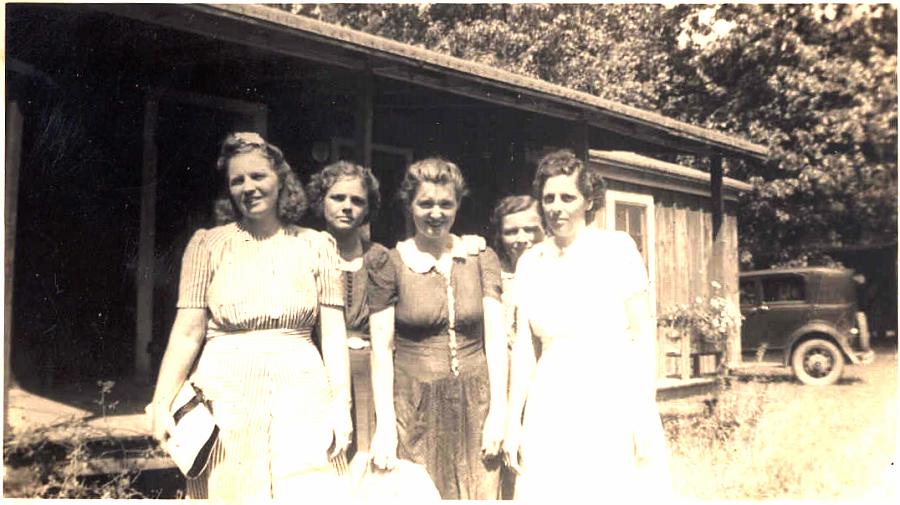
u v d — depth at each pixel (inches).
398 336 148.2
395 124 253.9
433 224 146.7
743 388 273.9
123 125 196.5
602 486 144.3
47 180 183.9
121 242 194.2
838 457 212.1
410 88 224.5
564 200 151.0
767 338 327.9
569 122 241.9
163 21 163.2
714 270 295.0
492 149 249.9
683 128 259.0
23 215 179.2
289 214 141.6
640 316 148.7
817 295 321.7
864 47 351.3
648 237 303.0
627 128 251.8
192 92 205.3
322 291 140.7
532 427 148.9
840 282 321.4
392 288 145.2
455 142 250.2
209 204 203.8
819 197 371.9
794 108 363.9
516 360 151.1
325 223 165.6
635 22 364.5
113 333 189.2
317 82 209.0
